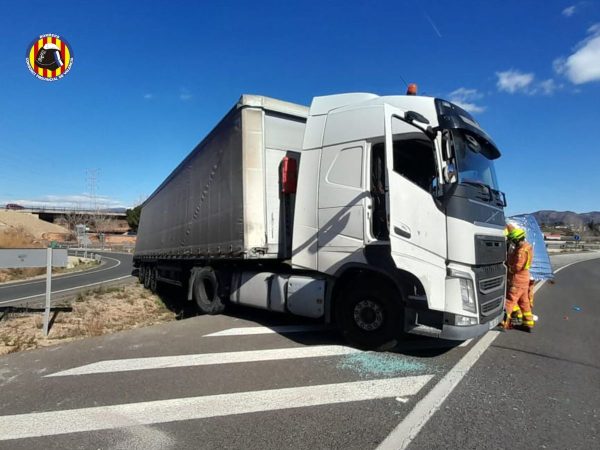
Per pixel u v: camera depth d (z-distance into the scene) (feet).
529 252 21.79
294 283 19.98
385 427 10.82
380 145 16.85
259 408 12.01
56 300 38.32
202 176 28.91
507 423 11.06
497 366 15.64
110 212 360.89
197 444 10.09
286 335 20.11
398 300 16.46
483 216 16.08
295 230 19.13
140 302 36.50
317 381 14.02
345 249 17.15
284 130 23.30
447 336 14.82
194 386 13.73
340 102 18.65
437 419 11.26
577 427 10.88
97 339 19.72
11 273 79.97
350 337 17.76
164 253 40.68
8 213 232.53
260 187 22.06
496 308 16.76
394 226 14.17
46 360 16.78
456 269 14.85
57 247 23.21
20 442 10.32
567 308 29.76
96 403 12.54
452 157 15.20
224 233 24.29
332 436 10.38
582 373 15.08
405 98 16.83
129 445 10.10
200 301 27.89
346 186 17.35
